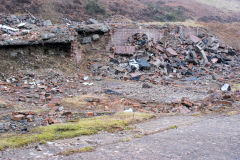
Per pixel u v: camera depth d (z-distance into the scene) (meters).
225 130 6.48
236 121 7.55
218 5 57.97
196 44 22.11
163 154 4.79
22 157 4.88
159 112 9.26
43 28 17.69
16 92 11.88
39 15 28.47
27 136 6.16
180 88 13.48
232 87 14.03
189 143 5.45
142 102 10.46
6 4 28.80
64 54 17.00
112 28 20.66
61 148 5.40
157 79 15.80
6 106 9.31
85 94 11.80
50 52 16.53
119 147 5.30
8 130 6.90
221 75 17.77
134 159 4.58
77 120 7.72
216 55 21.50
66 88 13.09
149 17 39.12
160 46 20.83
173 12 44.69
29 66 15.27
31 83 13.64
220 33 26.66
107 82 14.91
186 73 17.86
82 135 6.43
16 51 15.48
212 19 46.53
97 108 9.50
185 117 8.37
